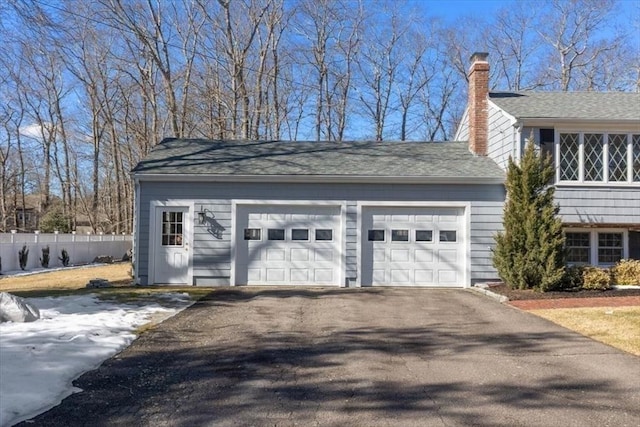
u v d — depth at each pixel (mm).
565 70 35312
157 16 25906
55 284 16359
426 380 5789
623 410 4871
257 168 14664
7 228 43156
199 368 6148
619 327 8508
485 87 16469
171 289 13266
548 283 12266
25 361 5883
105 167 41656
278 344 7430
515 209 12852
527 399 5172
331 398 5176
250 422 4527
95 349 6668
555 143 14070
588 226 14195
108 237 31969
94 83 35531
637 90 32750
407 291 13422
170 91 26188
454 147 17234
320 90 32656
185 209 14359
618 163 14211
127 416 4617
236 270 14312
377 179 14297
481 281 14273
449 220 14500
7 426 4316
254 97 29906
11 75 33625
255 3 28453
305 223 14477
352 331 8383
